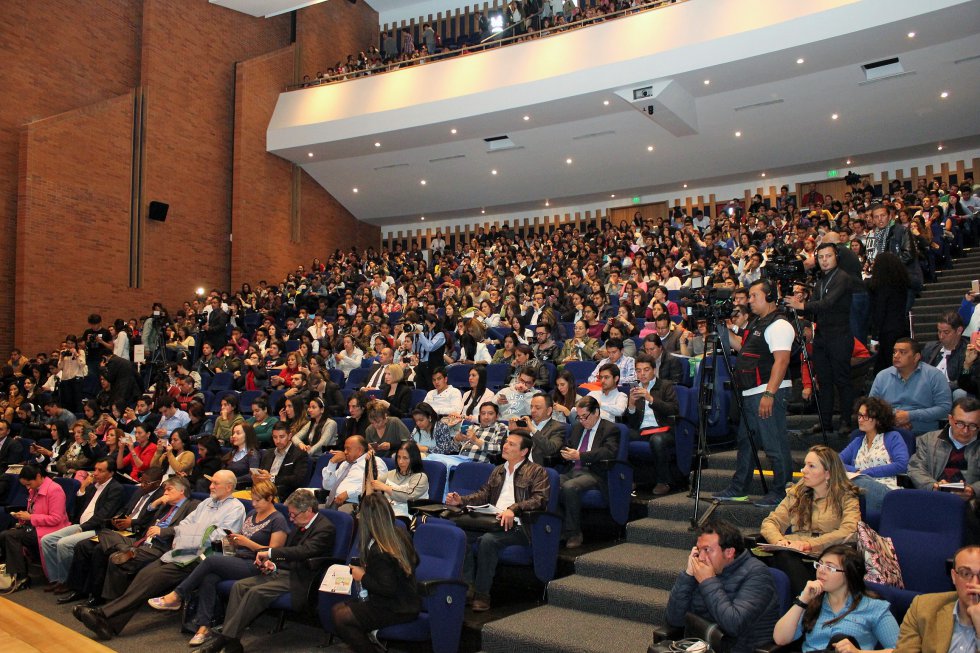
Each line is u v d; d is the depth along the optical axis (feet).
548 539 16.96
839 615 11.14
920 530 12.67
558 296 39.75
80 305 46.75
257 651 16.52
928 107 46.06
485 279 49.01
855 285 20.24
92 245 47.67
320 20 65.41
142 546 20.20
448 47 63.72
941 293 29.89
